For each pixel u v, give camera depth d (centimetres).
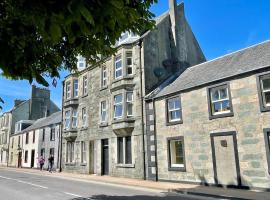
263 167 1306
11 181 1855
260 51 1606
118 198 1124
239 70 1504
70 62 487
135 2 399
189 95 1702
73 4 246
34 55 345
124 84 2092
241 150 1401
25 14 282
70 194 1238
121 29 352
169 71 2228
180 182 1664
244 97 1431
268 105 1350
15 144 4491
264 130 1326
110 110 2245
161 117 1852
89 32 283
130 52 2172
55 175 2409
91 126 2470
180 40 2400
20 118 4812
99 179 1911
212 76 1661
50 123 3425
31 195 1209
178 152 1742
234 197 1128
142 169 1884
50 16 261
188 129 1672
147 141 1903
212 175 1508
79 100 2723
